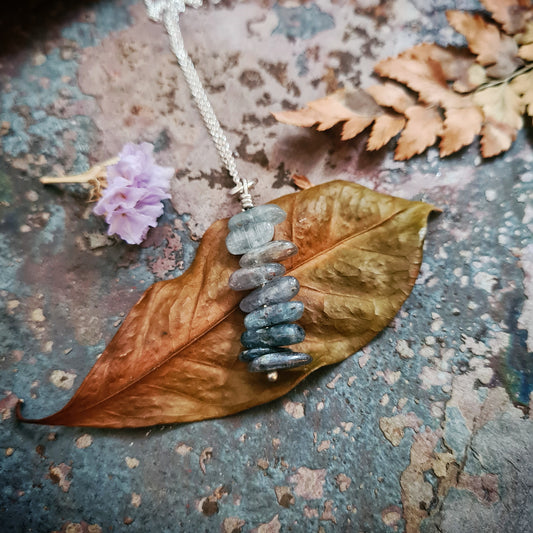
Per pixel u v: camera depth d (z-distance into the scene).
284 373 0.13
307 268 0.13
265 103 0.15
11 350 0.13
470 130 0.14
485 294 0.14
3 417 0.13
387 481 0.13
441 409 0.13
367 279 0.13
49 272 0.14
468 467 0.13
